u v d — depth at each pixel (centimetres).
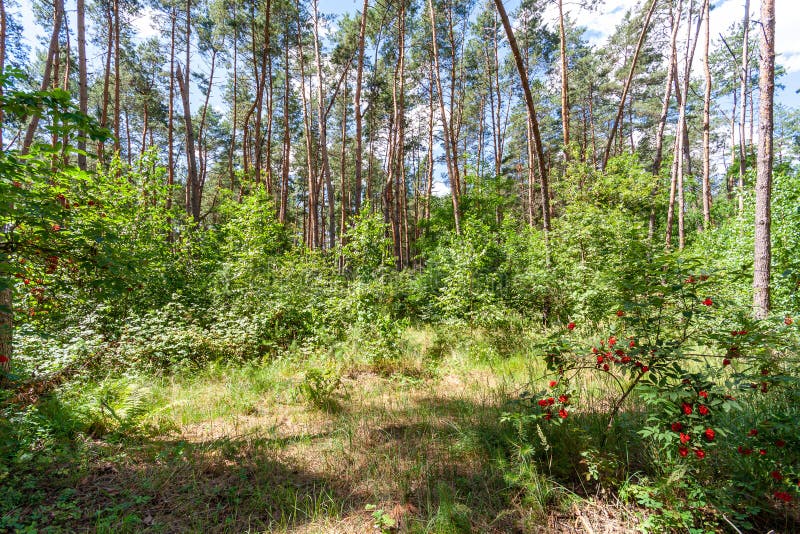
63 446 323
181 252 900
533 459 307
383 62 1966
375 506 273
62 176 384
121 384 463
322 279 922
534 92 2075
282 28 1698
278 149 2725
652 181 1284
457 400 480
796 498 249
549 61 2159
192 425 418
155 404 453
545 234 871
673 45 1412
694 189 2159
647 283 302
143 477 300
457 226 1315
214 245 1054
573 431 311
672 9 1528
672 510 240
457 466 321
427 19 1688
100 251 354
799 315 521
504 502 273
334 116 2553
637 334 299
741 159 1670
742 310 354
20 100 276
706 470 261
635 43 2108
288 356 645
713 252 912
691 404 246
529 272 904
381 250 1075
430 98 2003
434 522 249
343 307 739
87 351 518
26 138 695
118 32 1479
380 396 513
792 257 643
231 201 1098
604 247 880
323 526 252
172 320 656
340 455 346
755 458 255
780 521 242
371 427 406
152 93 2130
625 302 301
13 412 341
